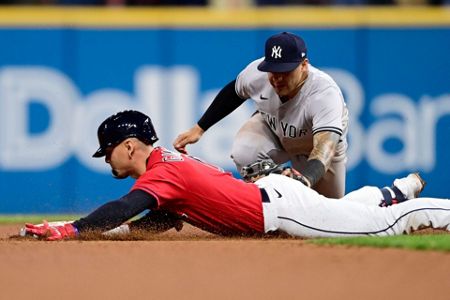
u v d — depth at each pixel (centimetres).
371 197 2445
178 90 4538
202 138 4403
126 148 2259
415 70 4553
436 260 1802
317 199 2269
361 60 4544
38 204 4494
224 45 4541
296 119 2527
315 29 4547
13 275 1709
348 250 1950
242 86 2655
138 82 4528
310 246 2036
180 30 4534
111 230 2273
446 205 2292
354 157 4522
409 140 4547
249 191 2256
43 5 4650
